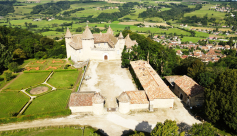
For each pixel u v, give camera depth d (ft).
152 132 122.83
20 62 364.99
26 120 172.24
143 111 181.06
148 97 180.34
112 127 160.45
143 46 362.74
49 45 485.97
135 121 167.43
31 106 197.26
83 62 326.24
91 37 320.91
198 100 186.50
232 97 142.31
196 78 240.12
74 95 183.83
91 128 159.43
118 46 325.62
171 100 182.60
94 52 329.93
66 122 168.14
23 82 263.70
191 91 189.78
